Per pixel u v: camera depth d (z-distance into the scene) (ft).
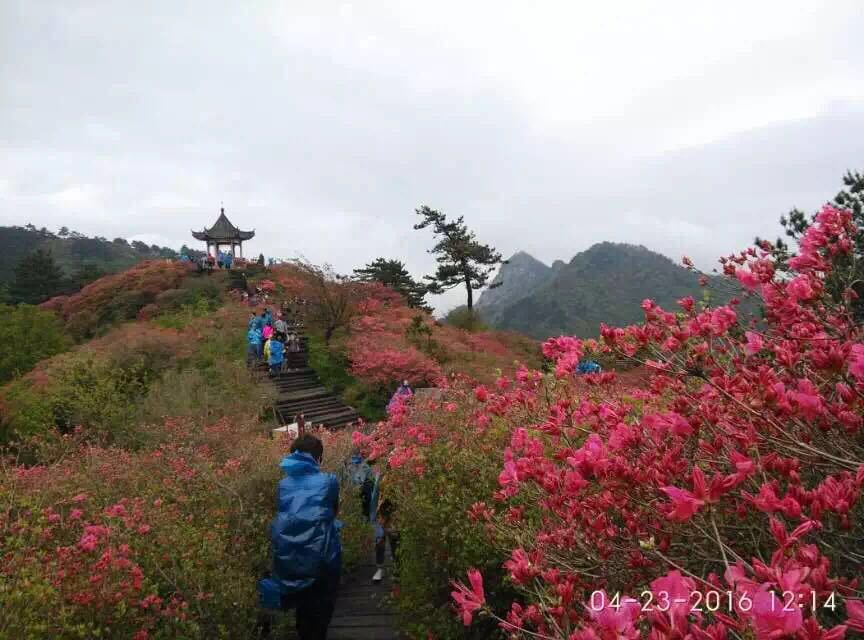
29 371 59.31
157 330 63.00
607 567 5.57
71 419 38.60
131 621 8.45
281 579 10.36
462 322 95.76
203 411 35.37
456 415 13.12
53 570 8.31
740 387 5.36
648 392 8.29
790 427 5.04
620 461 5.16
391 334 64.34
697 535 5.00
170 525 11.13
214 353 54.90
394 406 14.33
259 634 11.10
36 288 168.96
